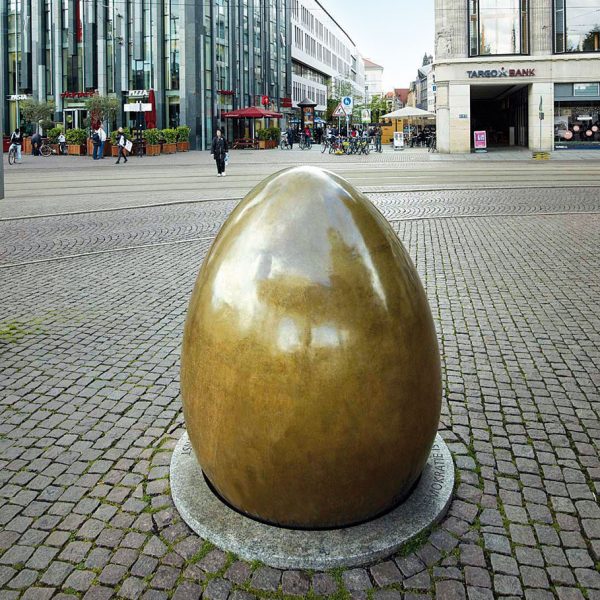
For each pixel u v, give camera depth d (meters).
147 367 5.50
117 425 4.40
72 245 11.03
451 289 8.03
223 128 59.56
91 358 5.73
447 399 4.79
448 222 13.04
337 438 2.78
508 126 51.16
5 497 3.52
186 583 2.82
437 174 24.30
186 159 38.56
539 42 39.19
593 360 5.58
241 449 2.88
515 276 8.66
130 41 53.97
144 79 54.19
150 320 6.86
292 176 3.02
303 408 2.75
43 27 56.16
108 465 3.85
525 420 4.43
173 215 14.31
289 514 2.98
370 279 2.85
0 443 4.16
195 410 3.04
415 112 53.34
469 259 9.72
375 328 2.81
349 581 2.81
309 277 2.77
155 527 3.21
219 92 58.03
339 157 38.16
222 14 58.47
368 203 3.09
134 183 21.98
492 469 3.76
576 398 4.80
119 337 6.31
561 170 25.59
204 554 2.99
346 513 2.99
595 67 39.00
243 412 2.83
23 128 57.25
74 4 54.78
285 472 2.84
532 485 3.59
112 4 53.66
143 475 3.72
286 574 2.85
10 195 18.20
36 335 6.37
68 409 4.67
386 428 2.85
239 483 2.97
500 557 2.97
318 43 106.12
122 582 2.85
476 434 4.22
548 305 7.29
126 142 34.56
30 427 4.38
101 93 54.97
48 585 2.84
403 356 2.88
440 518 3.23
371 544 2.94
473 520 3.25
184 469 3.64
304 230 2.84
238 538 2.99
